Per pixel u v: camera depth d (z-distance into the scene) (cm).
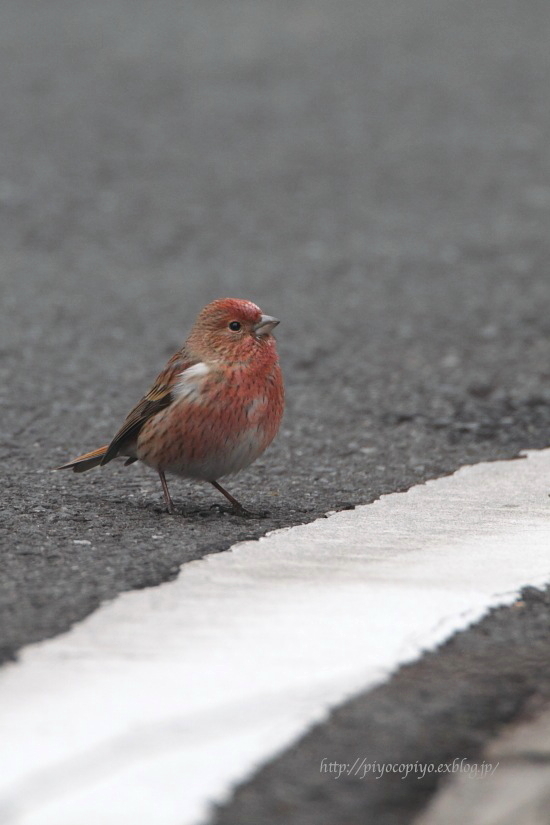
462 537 797
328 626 611
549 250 2281
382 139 3275
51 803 434
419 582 690
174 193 2753
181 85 3844
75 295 1941
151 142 3206
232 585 676
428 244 2345
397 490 959
